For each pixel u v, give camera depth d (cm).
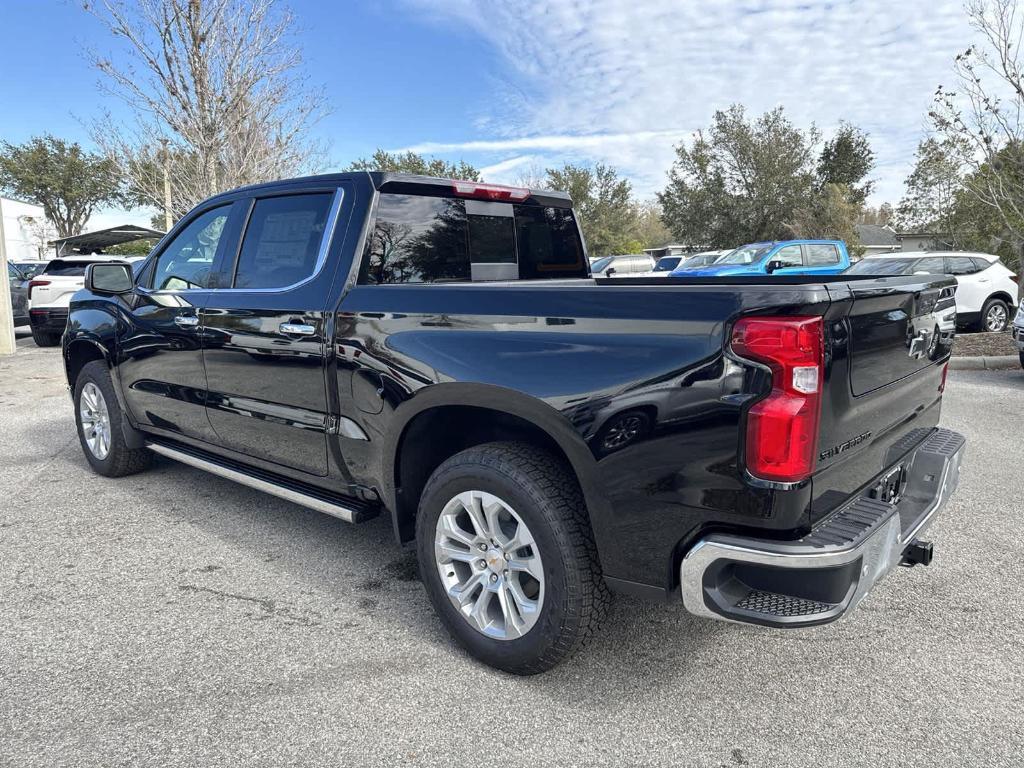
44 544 384
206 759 216
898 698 248
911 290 255
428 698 247
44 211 4169
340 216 314
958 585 333
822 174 4253
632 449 218
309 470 336
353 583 338
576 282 384
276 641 285
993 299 1294
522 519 246
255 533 400
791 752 221
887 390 247
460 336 260
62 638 287
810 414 197
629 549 226
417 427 287
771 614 202
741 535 206
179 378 399
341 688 253
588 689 254
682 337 210
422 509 276
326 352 305
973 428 630
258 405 349
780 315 196
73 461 548
